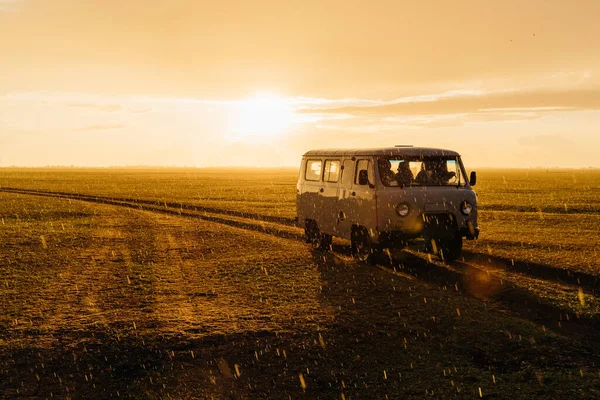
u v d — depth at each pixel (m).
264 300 10.08
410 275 11.98
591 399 6.02
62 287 11.22
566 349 7.50
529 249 15.10
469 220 12.67
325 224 15.05
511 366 6.99
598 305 9.38
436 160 13.11
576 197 40.72
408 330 8.27
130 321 8.88
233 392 6.38
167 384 6.60
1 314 9.29
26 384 6.63
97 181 82.00
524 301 9.83
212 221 24.33
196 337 8.10
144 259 14.52
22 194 45.53
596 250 14.84
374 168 12.61
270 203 35.09
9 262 13.97
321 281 11.50
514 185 67.06
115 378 6.80
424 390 6.32
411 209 12.20
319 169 15.61
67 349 7.69
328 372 6.87
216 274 12.47
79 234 19.77
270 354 7.46
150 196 43.44
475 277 11.62
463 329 8.27
